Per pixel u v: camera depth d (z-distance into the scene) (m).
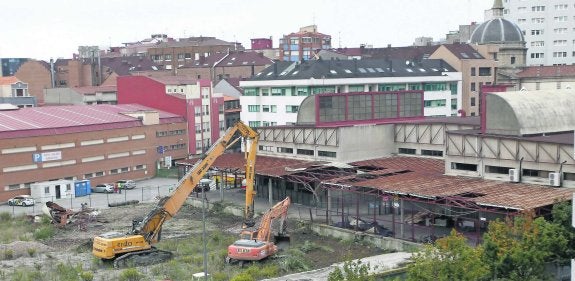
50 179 93.88
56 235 68.56
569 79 135.00
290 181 75.56
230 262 54.81
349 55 175.75
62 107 111.56
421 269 34.56
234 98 141.25
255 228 62.19
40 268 54.84
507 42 151.50
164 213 58.91
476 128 72.62
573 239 41.06
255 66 174.25
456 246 34.78
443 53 142.88
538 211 49.91
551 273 42.84
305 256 56.53
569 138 59.44
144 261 56.09
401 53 170.25
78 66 180.88
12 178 89.00
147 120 110.19
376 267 45.25
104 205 85.06
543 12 184.50
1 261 57.69
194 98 122.25
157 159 111.88
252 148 65.19
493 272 38.38
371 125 79.25
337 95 82.88
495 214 58.00
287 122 119.94
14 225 72.62
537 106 63.91
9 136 88.75
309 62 123.69
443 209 63.31
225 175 91.62
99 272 53.44
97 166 100.56
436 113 131.12
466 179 63.00
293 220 68.94
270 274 50.53
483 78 141.88
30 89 179.12
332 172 72.44
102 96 143.38
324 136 78.50
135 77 125.06
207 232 67.62
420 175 66.31
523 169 60.00
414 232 60.62
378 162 76.06
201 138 124.06
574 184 56.06
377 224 61.84
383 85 123.31
